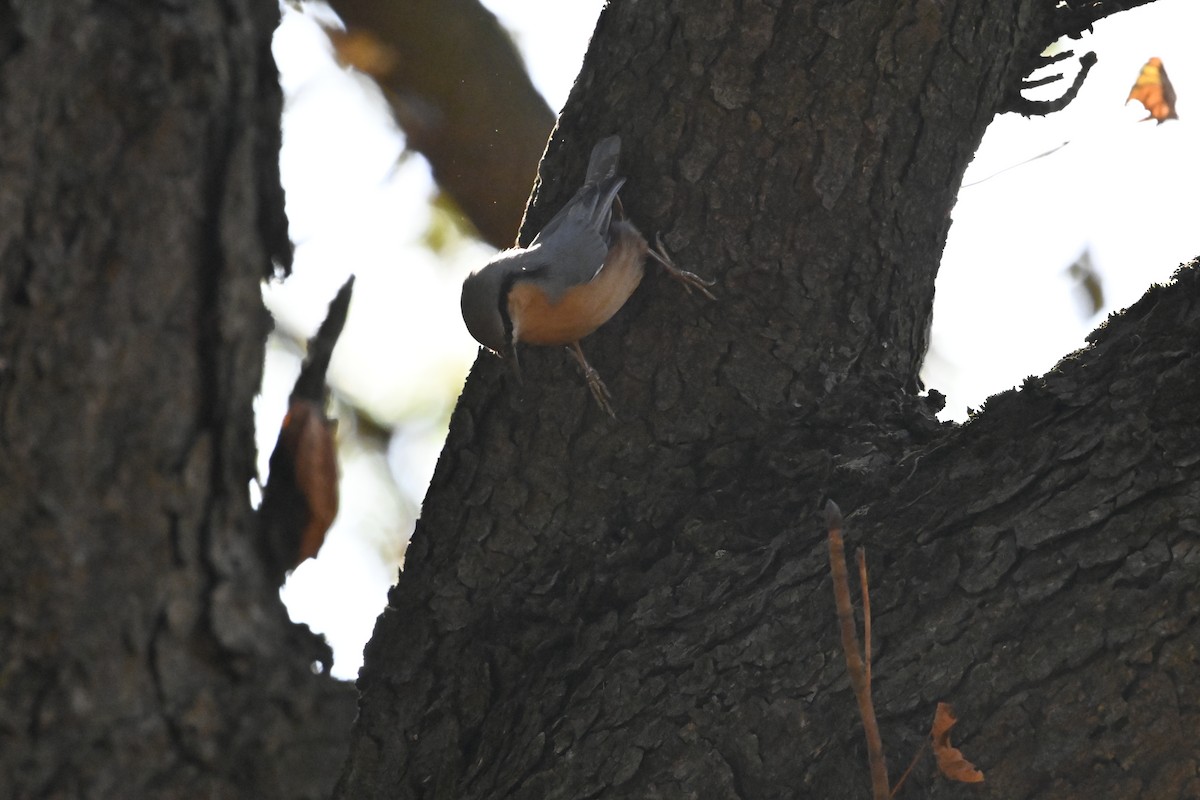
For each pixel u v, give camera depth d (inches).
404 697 263.9
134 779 122.8
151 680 125.0
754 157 284.4
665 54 289.7
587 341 287.4
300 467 143.4
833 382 280.7
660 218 286.4
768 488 266.5
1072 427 230.8
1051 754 206.8
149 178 126.8
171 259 128.1
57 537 121.0
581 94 305.6
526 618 264.4
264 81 142.0
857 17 280.4
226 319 131.8
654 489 274.7
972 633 218.1
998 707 211.6
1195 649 203.3
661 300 286.0
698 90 285.9
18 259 121.7
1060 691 209.0
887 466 254.2
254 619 134.0
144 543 125.6
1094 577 213.6
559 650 256.4
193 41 128.6
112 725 122.0
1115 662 207.3
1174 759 201.5
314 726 135.8
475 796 239.3
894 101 283.7
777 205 284.2
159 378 127.1
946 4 283.3
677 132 287.1
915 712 216.4
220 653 130.1
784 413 278.1
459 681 261.4
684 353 282.7
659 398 281.3
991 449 238.5
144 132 126.6
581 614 259.9
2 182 120.6
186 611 128.1
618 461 278.1
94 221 124.6
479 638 265.9
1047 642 212.5
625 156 291.3
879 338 287.7
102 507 123.6
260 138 140.9
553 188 313.7
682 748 225.6
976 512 229.5
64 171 123.6
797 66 281.9
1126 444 221.1
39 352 122.0
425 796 252.2
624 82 294.4
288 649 136.5
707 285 283.9
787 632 231.8
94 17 125.2
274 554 141.5
